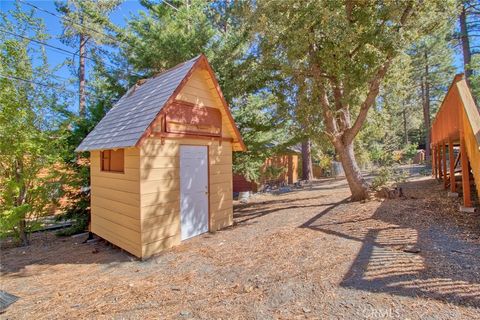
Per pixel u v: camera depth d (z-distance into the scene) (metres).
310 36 6.14
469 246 4.02
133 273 4.45
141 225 5.05
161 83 6.45
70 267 4.97
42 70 7.76
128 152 5.36
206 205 6.61
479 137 4.75
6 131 6.46
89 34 13.47
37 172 7.23
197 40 8.86
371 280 3.25
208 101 6.66
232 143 7.58
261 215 8.18
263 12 6.42
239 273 4.02
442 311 2.55
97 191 6.60
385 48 6.32
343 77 6.97
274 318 2.76
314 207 8.27
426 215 5.75
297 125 8.77
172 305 3.25
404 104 22.62
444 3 6.25
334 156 21.91
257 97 10.21
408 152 19.78
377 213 6.23
